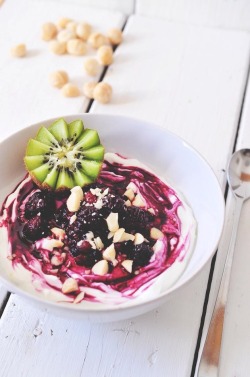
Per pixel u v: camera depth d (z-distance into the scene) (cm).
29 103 47
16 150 37
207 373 30
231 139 45
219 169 42
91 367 31
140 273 33
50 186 36
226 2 56
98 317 28
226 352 32
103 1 59
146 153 40
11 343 32
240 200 39
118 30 54
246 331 33
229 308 34
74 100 48
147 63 52
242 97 50
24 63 51
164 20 57
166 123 46
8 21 56
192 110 47
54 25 54
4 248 33
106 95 47
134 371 31
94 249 33
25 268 33
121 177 38
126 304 30
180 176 38
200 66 52
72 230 33
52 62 52
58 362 31
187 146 38
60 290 32
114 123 39
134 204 36
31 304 30
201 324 34
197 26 57
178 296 34
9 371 31
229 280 34
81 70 51
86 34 54
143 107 47
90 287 32
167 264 33
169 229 35
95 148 37
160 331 33
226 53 54
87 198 34
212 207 35
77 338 32
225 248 36
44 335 32
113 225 33
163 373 31
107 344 32
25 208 35
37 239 34
